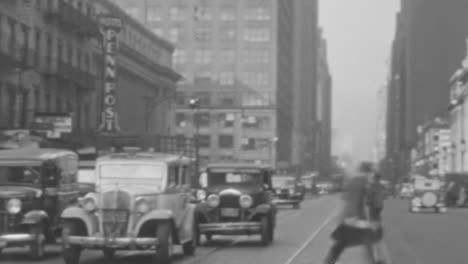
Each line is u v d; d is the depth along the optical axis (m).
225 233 22.81
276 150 132.12
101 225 16.17
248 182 23.44
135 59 83.81
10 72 44.62
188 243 19.39
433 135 154.88
